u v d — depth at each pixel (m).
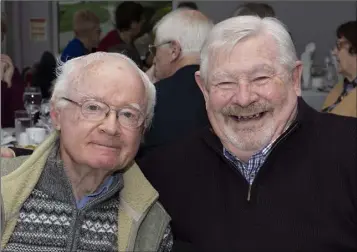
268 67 1.32
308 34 5.08
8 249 1.19
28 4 4.98
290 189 1.37
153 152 1.60
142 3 4.72
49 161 1.25
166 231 1.32
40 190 1.23
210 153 1.47
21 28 5.03
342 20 5.00
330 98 3.31
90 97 1.18
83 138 1.20
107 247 1.24
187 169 1.48
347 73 3.16
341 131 1.41
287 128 1.40
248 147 1.38
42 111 2.79
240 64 1.31
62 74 1.23
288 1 5.02
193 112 1.94
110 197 1.28
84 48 3.86
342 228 1.34
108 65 1.21
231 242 1.37
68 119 1.21
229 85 1.34
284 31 1.35
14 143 2.47
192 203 1.44
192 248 1.41
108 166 1.21
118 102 1.19
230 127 1.38
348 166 1.35
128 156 1.25
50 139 1.26
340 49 3.13
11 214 1.19
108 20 4.88
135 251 1.27
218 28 1.36
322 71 4.43
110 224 1.27
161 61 2.22
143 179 1.32
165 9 4.71
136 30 4.01
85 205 1.24
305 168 1.38
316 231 1.33
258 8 2.63
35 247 1.20
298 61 1.38
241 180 1.40
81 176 1.25
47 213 1.22
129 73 1.21
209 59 1.37
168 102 1.95
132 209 1.28
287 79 1.35
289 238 1.34
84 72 1.20
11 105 3.22
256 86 1.33
